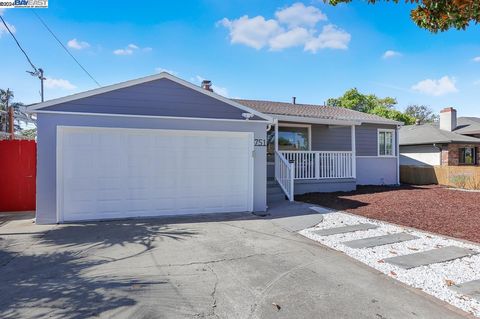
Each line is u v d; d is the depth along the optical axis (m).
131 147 7.60
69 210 7.16
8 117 11.12
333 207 9.23
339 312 3.14
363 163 15.11
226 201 8.42
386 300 3.41
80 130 7.23
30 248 5.18
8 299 3.34
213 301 3.34
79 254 4.88
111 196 7.45
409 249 5.26
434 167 16.72
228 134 8.45
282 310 3.16
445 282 3.89
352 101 34.97
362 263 4.59
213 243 5.55
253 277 4.02
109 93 7.53
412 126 24.16
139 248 5.20
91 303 3.25
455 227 6.70
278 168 11.09
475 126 21.38
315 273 4.19
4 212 8.59
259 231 6.44
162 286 3.70
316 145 14.04
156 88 7.90
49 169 7.05
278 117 11.30
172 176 7.94
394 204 9.51
